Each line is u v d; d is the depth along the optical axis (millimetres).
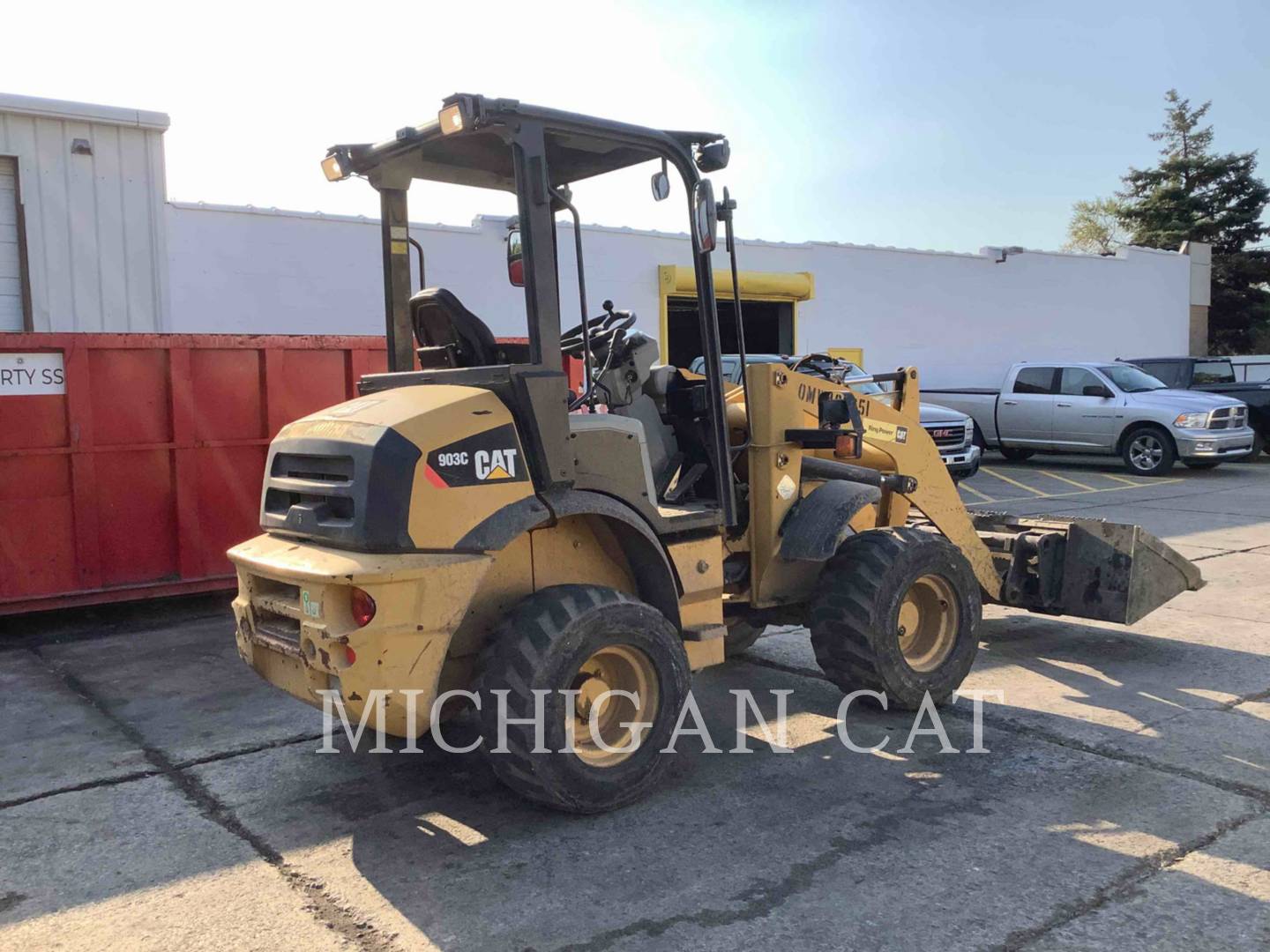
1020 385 18609
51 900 3541
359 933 3283
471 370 4113
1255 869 3588
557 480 3971
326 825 4121
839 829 3961
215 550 7887
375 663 3564
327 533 3779
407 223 4914
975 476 17266
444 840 3953
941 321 22109
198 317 13164
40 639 7246
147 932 3318
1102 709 5391
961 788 4348
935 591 5324
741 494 5145
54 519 7270
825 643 5047
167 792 4496
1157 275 26703
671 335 18453
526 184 3939
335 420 3998
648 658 4152
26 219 10227
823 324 20141
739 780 4469
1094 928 3209
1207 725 5117
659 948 3150
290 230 13719
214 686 6109
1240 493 14422
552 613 3887
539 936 3232
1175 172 44969
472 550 3734
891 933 3201
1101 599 6133
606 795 4027
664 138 4461
